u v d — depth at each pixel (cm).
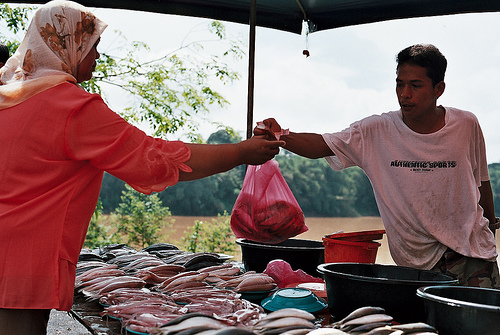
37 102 173
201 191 4231
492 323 145
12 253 169
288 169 5056
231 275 270
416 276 214
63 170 176
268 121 258
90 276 259
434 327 159
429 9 396
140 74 1008
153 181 185
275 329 160
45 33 181
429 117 247
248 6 436
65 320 590
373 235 273
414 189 252
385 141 258
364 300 185
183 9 429
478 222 254
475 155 256
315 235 2873
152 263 291
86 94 177
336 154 263
